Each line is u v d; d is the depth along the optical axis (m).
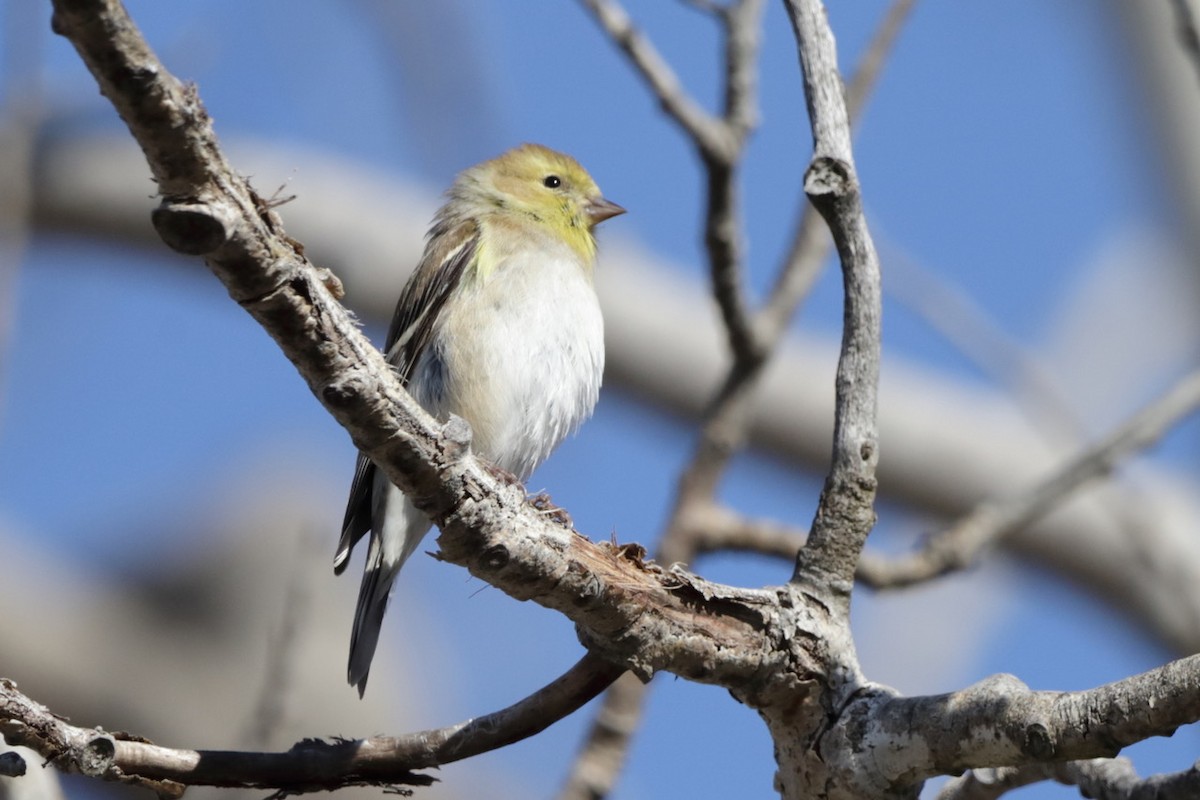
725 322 10.90
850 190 6.66
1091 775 6.39
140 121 4.84
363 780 6.57
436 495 5.96
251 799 7.88
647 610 6.36
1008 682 5.91
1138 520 11.34
